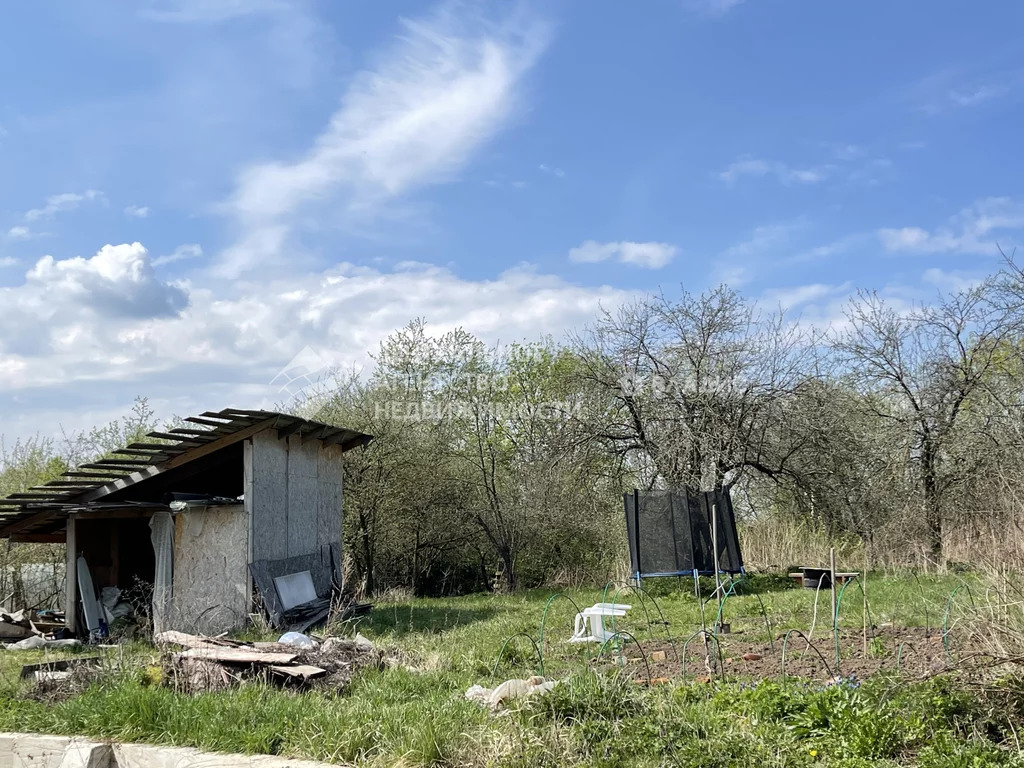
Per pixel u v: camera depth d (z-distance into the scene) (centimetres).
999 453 1792
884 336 2055
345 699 720
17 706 727
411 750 563
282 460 1505
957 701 575
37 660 1072
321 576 1634
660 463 2050
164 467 1358
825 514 2045
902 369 2039
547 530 2362
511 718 604
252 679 767
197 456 1364
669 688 686
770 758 529
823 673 773
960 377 1989
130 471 1368
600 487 2259
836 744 550
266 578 1387
